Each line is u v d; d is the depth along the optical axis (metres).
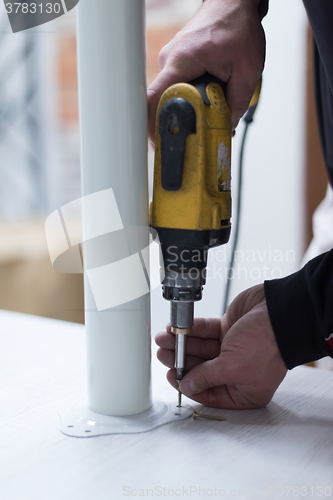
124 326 0.50
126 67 0.47
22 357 0.71
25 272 1.53
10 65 1.78
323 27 0.57
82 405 0.54
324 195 1.45
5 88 1.80
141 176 0.49
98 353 0.51
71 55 1.70
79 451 0.45
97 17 0.46
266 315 0.53
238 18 0.59
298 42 1.41
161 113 0.47
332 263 0.51
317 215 1.16
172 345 0.59
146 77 0.50
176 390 0.60
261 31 0.61
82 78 0.47
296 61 1.42
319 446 0.46
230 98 0.61
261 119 1.49
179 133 0.46
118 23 0.46
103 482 0.40
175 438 0.48
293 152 1.47
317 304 0.50
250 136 1.51
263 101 1.48
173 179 0.47
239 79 0.59
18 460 0.44
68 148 1.81
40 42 1.71
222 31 0.57
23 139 1.84
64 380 0.63
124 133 0.48
